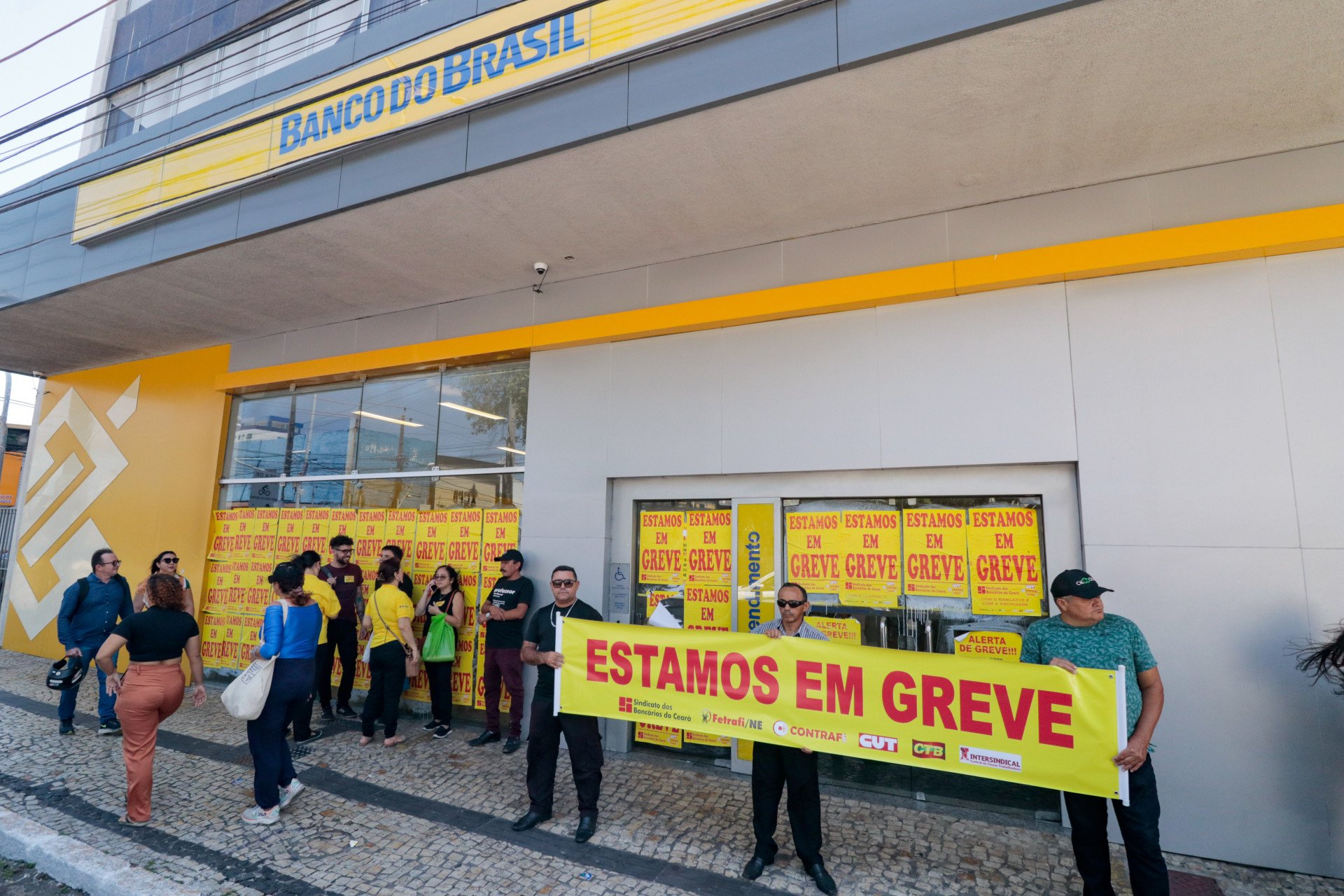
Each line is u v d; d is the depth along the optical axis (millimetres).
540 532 6199
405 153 4844
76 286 6742
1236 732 3854
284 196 5387
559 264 6059
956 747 3385
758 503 5418
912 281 4852
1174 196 4387
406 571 7137
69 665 5969
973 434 4672
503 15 4641
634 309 6051
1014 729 3285
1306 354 3957
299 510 8016
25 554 10438
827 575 5195
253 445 8641
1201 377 4148
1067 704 3201
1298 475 3885
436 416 7277
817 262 5383
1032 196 4758
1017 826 4289
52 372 10680
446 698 6160
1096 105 3756
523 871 3730
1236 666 3889
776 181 4625
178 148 5977
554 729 4293
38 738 5926
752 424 5418
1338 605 3732
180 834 4129
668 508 5867
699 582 5656
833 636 5102
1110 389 4348
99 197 6586
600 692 4113
